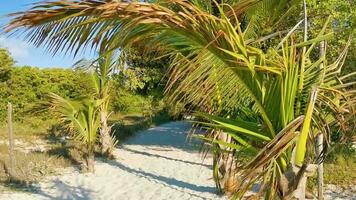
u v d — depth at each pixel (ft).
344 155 36.58
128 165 44.32
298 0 19.77
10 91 71.92
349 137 12.37
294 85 11.99
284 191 12.53
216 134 19.39
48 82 74.64
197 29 11.19
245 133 12.75
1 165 39.86
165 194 32.19
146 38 12.16
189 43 11.86
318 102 11.66
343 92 11.74
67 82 74.79
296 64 12.00
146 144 61.21
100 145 50.24
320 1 25.55
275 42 20.17
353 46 27.27
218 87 12.08
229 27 11.02
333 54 27.27
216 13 16.98
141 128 81.56
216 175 30.32
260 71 11.91
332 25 26.96
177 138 67.36
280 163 12.55
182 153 52.16
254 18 18.38
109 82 46.62
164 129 82.23
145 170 41.60
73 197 31.94
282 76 11.87
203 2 15.93
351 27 27.27
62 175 38.81
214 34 11.10
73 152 46.26
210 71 11.68
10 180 35.63
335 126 13.23
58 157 44.80
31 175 36.88
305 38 14.80
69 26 10.57
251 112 13.58
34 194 32.50
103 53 11.12
